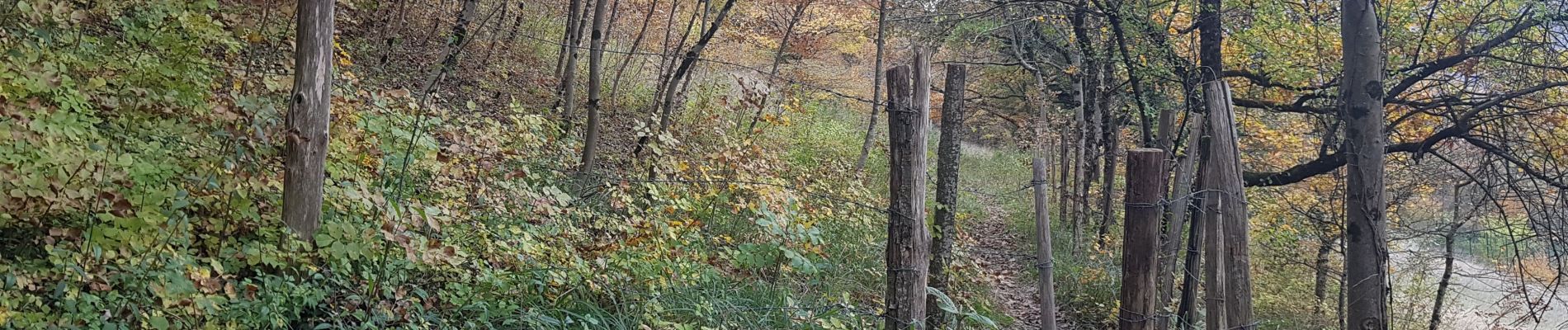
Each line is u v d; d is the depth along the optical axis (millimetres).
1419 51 10477
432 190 5750
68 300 3699
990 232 15188
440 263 4840
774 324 6285
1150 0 12062
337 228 4516
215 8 5988
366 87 8227
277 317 4246
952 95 6820
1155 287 6473
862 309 7336
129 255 3936
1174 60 11492
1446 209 14023
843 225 9500
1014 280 11922
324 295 4578
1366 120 8242
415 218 4484
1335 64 10570
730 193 8172
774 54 20141
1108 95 13250
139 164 4445
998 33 14031
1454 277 16188
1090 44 12641
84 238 3961
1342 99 8555
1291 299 13242
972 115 21469
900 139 5262
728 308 6066
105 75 5387
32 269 3818
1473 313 15492
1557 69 9633
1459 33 10078
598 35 8609
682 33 16562
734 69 18203
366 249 4590
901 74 5242
